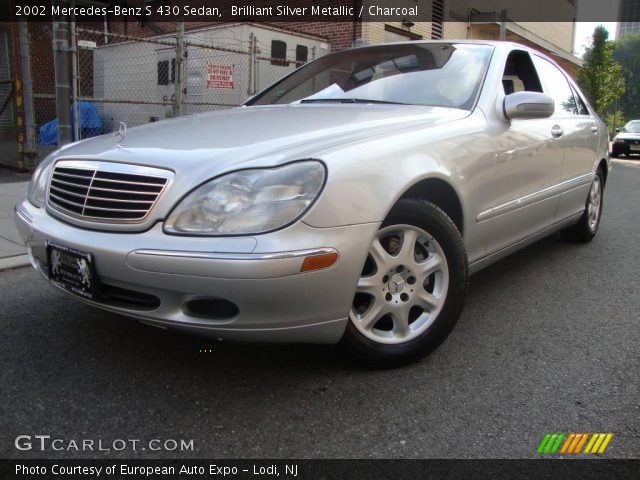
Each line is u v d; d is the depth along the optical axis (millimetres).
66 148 3062
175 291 2246
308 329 2361
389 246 2691
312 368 2814
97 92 13594
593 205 5340
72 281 2539
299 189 2268
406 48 4004
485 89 3432
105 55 13406
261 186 2260
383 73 3785
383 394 2592
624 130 22266
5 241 4871
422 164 2699
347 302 2404
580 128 4570
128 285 2344
